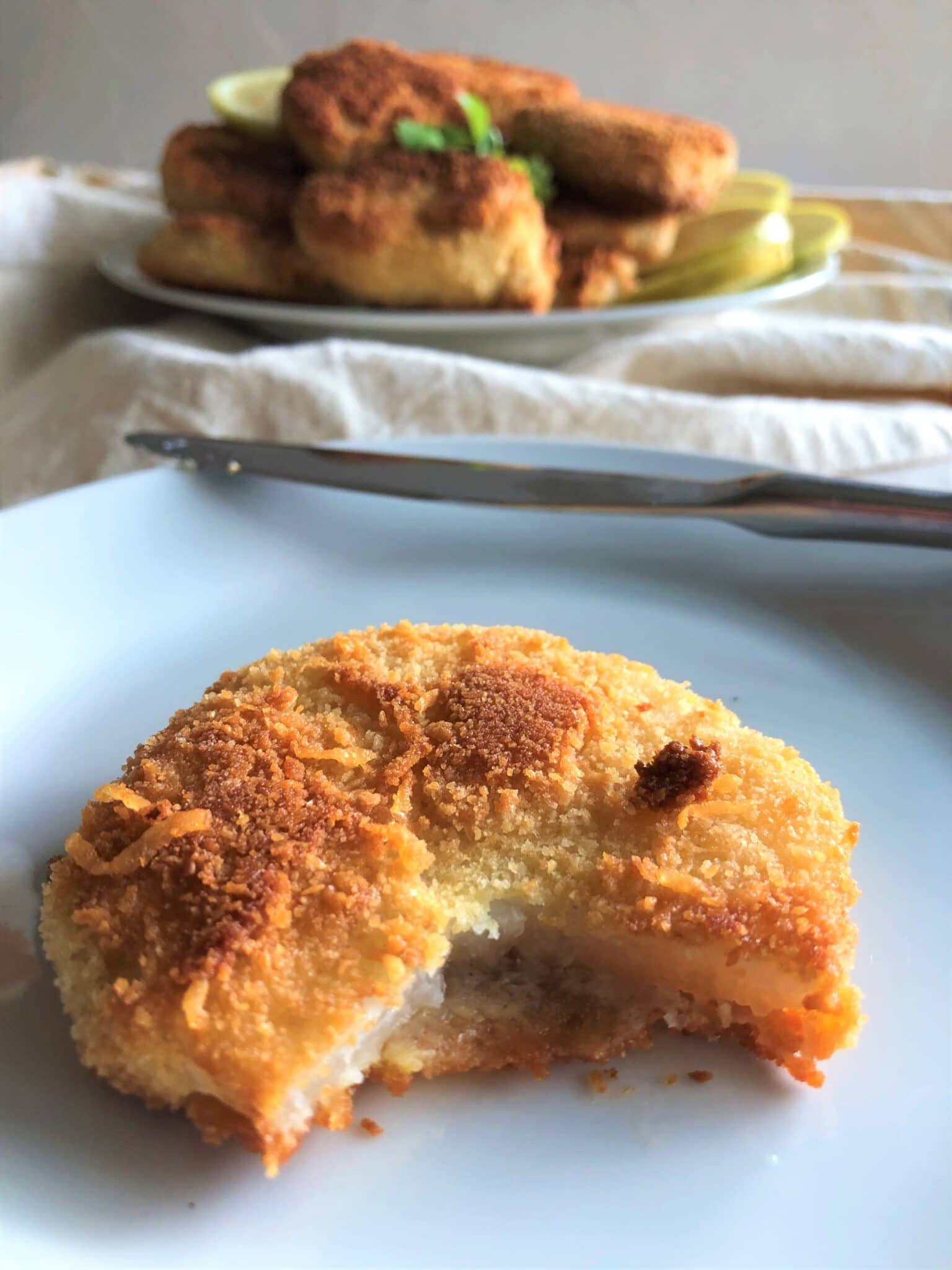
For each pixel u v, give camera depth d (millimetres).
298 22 388
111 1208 94
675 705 129
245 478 173
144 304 275
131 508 165
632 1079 105
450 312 238
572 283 251
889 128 391
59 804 129
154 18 385
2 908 113
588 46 388
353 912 103
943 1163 98
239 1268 92
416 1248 94
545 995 112
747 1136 101
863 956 114
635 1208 97
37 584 154
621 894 109
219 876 103
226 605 162
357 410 208
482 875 111
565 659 133
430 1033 107
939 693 149
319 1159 99
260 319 235
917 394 234
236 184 252
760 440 201
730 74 388
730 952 107
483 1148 100
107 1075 98
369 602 166
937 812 131
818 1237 94
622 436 205
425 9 387
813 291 275
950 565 163
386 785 114
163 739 120
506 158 263
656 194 250
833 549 168
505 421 209
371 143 255
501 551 173
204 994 96
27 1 382
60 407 214
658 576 169
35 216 270
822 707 147
